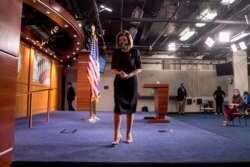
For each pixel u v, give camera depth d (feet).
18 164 7.78
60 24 22.82
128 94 10.80
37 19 23.58
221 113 41.01
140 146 10.55
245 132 18.52
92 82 20.31
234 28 31.12
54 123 19.89
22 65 26.73
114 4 27.86
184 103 42.86
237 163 8.16
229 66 41.55
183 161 8.09
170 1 23.84
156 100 23.26
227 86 45.83
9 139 7.43
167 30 32.50
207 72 46.57
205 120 29.66
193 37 35.29
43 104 34.47
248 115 33.73
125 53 11.00
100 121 21.83
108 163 7.84
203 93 46.06
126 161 7.96
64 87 45.50
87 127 17.42
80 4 28.53
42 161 7.87
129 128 11.27
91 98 21.02
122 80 10.75
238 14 24.90
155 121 21.44
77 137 12.89
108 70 45.85
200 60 46.75
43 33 28.50
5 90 7.11
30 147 10.12
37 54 31.71
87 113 31.42
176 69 46.37
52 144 10.84
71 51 34.68
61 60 41.29
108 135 13.65
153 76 45.50
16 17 7.80
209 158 8.57
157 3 24.27
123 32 11.00
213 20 25.54
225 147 10.59
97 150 9.62
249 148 10.39
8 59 7.29
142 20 26.04
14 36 7.67
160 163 7.90
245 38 34.04
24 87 27.48
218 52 42.73
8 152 7.38
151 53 44.32
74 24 23.68
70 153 9.05
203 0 23.07
